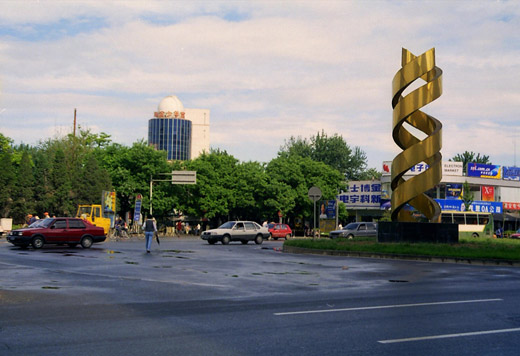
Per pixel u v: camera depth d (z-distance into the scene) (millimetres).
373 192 81312
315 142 111438
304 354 6355
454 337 7336
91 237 27484
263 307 9703
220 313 9047
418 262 21031
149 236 25156
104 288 12055
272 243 40469
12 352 6297
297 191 67938
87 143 73688
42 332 7406
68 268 16453
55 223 26672
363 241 29578
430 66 26672
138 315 8797
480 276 15688
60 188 59688
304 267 18125
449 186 73750
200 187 62250
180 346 6680
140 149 61094
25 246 27328
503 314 9156
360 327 7934
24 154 58531
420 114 29906
